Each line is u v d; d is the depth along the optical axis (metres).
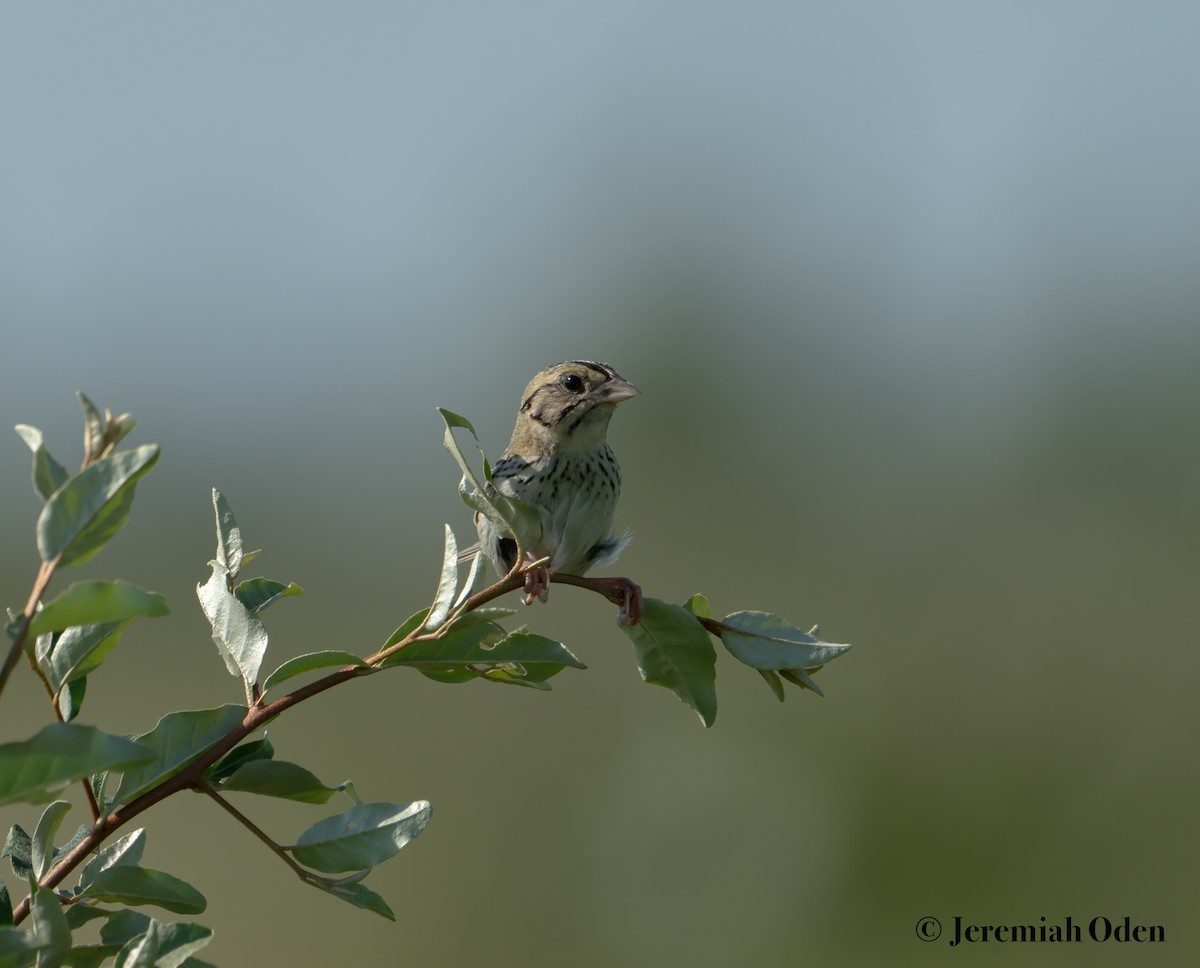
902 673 14.75
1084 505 16.31
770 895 12.83
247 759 4.11
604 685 14.30
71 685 3.73
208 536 17.34
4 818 11.28
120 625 3.66
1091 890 12.97
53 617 2.89
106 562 16.77
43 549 2.90
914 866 13.13
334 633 16.00
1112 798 13.45
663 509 16.98
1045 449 17.20
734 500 17.02
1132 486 16.55
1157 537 15.79
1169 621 14.82
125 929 3.69
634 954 12.65
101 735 2.96
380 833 3.81
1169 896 12.84
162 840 12.34
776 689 4.72
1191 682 14.38
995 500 16.64
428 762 13.79
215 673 14.98
